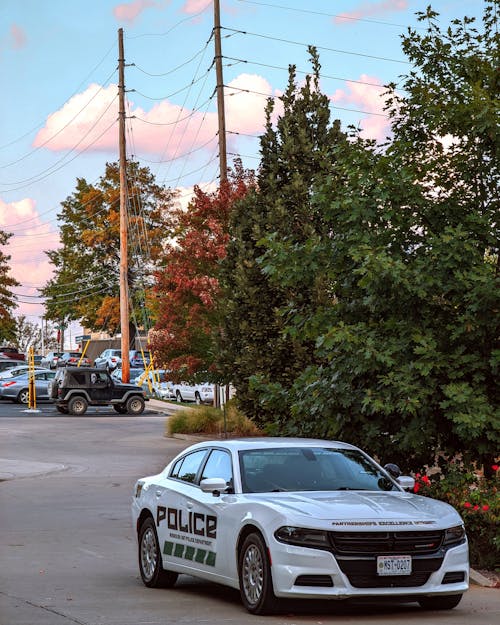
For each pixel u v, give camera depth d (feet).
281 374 82.48
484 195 49.26
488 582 40.55
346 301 50.21
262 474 34.71
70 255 302.86
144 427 143.84
